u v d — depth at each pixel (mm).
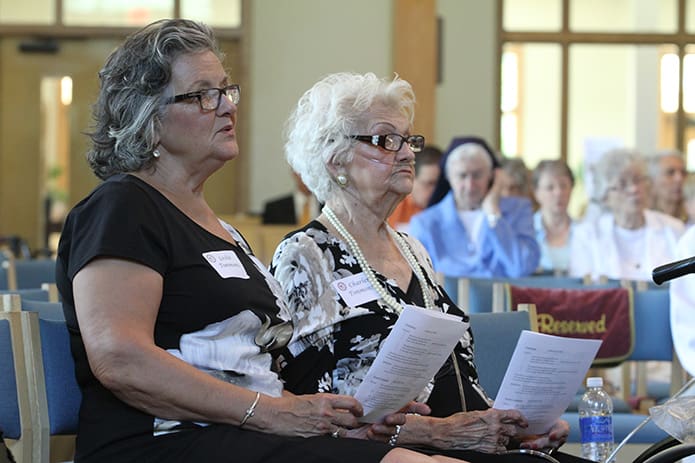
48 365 5594
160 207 5191
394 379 5504
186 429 4930
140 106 5293
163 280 5066
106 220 4992
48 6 22344
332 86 6555
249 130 22531
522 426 5906
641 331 9438
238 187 22516
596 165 15008
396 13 22422
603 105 23047
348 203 6445
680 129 23078
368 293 6184
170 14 22453
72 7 22359
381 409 5621
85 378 5109
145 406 4887
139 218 5047
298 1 22688
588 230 14969
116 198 5062
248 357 5250
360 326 6086
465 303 9617
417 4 22375
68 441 6957
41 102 22609
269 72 22656
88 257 4906
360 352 6055
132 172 5352
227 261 5281
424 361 5496
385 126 6387
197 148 5344
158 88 5293
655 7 23016
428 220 12547
